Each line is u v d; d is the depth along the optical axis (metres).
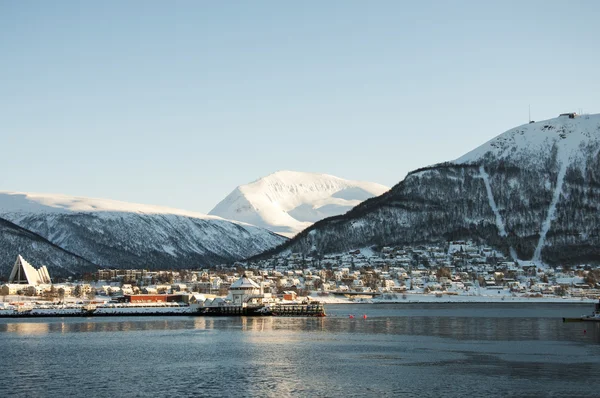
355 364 159.38
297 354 176.75
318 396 126.56
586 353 175.62
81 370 152.50
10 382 139.38
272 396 126.62
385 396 126.31
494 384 135.50
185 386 135.12
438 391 129.75
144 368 154.75
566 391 129.00
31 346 196.88
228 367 155.88
